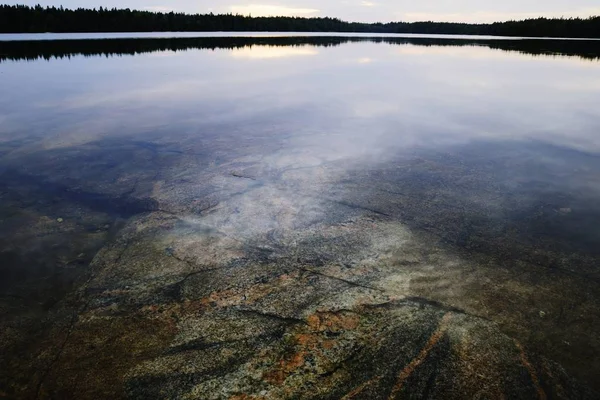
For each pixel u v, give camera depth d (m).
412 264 2.60
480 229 3.07
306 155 4.84
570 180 4.07
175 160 4.69
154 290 2.39
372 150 5.05
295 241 2.89
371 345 1.93
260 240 2.92
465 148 5.17
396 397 1.66
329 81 11.81
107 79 11.80
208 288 2.39
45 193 3.79
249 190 3.79
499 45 33.91
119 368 1.83
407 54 23.38
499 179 4.09
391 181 4.02
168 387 1.73
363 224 3.13
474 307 2.19
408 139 5.60
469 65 16.78
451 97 9.13
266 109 7.73
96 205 3.54
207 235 3.00
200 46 28.48
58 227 3.15
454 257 2.69
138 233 3.05
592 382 1.73
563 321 2.09
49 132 5.92
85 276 2.54
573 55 21.91
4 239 2.97
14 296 2.35
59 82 11.12
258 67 15.71
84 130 6.06
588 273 2.52
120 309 2.23
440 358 1.85
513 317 2.12
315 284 2.41
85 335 2.04
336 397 1.66
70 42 29.77
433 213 3.33
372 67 16.02
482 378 1.75
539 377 1.76
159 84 11.01
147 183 4.00
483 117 7.05
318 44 34.06
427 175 4.19
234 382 1.74
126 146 5.26
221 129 6.17
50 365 1.85
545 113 7.40
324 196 3.65
